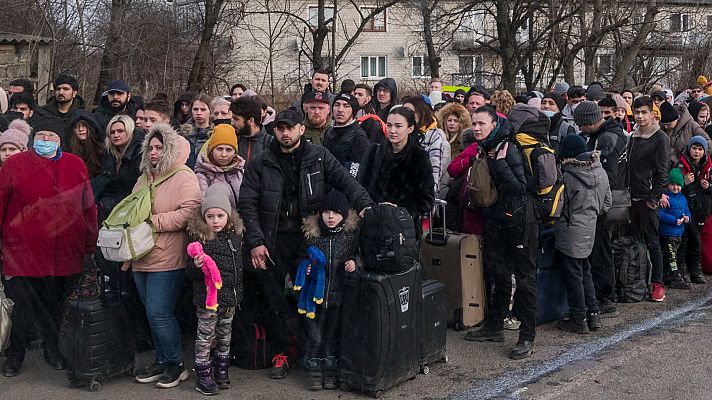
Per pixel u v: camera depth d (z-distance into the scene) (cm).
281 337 536
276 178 516
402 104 661
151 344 542
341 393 495
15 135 565
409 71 3144
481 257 627
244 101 578
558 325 642
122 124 566
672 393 490
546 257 648
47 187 525
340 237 494
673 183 775
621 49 1741
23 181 521
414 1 1925
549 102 851
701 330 631
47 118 643
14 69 1285
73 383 503
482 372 533
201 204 499
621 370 534
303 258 512
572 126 790
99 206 570
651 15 1656
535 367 542
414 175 541
